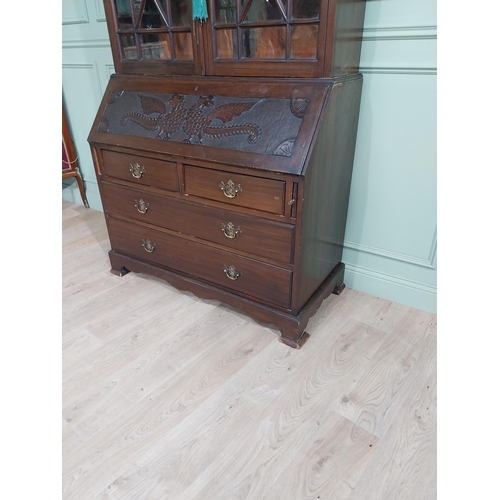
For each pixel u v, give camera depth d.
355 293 1.74
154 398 1.22
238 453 1.05
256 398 1.22
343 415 1.16
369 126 1.46
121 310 1.63
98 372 1.32
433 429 1.11
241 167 1.21
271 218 1.24
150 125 1.42
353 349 1.41
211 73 1.33
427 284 1.57
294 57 1.17
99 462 1.03
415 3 1.23
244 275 1.42
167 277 1.68
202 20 1.25
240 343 1.44
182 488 0.97
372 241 1.64
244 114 1.23
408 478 0.98
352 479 0.98
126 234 1.74
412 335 1.47
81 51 2.17
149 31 1.39
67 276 1.88
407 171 1.45
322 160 1.20
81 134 2.49
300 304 1.38
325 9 1.05
